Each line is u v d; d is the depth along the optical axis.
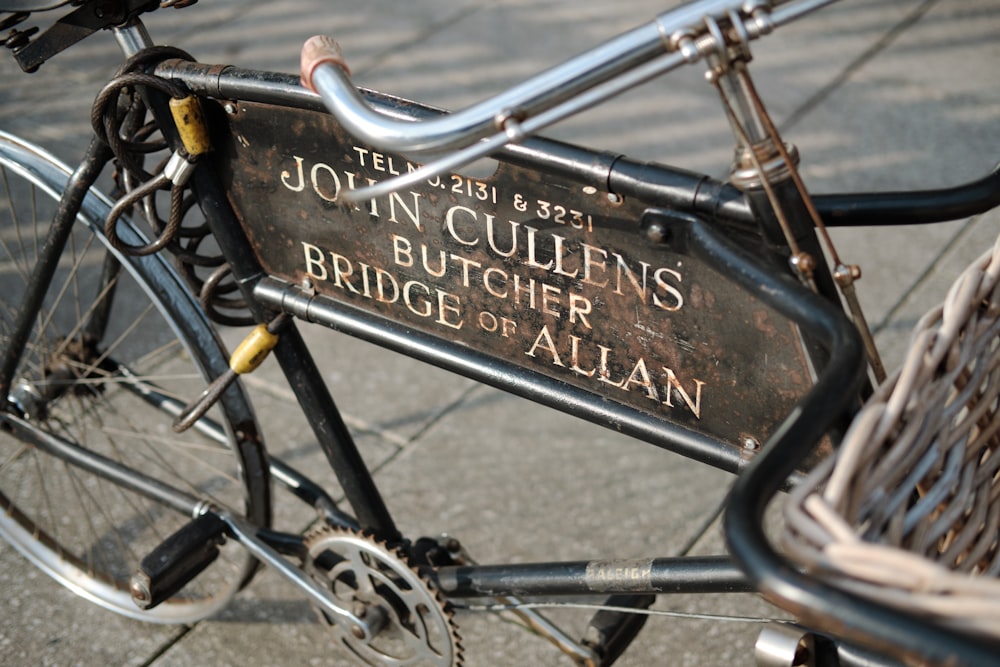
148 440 2.77
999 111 3.77
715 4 1.03
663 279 1.35
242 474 2.10
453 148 1.12
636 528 2.62
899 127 3.76
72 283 3.51
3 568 2.69
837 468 0.97
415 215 1.53
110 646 2.48
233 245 1.74
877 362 1.26
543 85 1.08
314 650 2.43
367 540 1.87
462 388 3.07
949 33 4.20
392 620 1.96
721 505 2.65
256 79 1.49
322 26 4.68
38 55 1.67
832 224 1.39
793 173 1.13
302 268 1.72
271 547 2.11
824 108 3.89
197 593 2.56
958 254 3.27
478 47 4.41
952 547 1.10
